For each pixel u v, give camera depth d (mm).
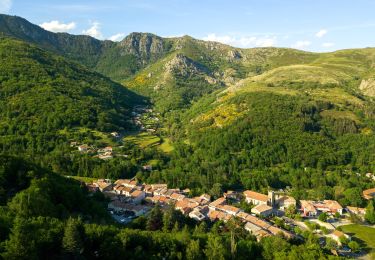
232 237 112750
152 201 182625
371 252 142250
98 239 94062
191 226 142250
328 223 167625
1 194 111188
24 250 77000
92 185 187875
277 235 135750
